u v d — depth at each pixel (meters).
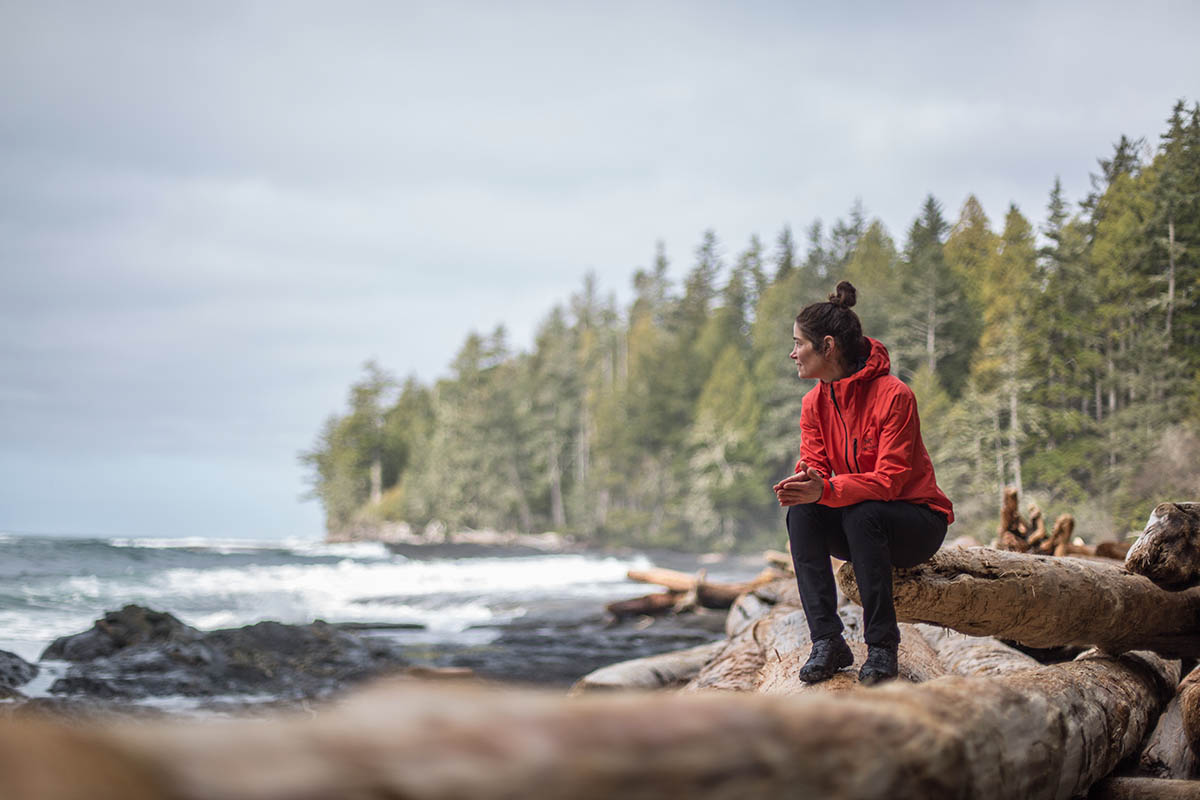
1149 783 3.11
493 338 109.56
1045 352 33.34
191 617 13.43
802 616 4.66
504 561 38.19
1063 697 2.73
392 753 0.71
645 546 73.38
